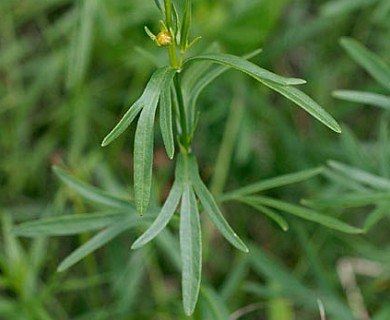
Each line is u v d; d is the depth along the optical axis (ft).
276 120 2.46
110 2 2.35
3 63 2.48
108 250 2.35
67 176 1.70
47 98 2.62
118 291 2.30
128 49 2.43
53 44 2.63
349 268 2.25
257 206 1.65
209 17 2.37
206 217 2.25
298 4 2.62
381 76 1.82
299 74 2.64
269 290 2.06
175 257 2.02
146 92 1.44
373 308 2.28
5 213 2.17
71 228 1.66
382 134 1.94
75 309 2.36
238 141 2.44
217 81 2.43
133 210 1.68
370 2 2.25
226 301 2.05
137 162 1.42
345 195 1.77
